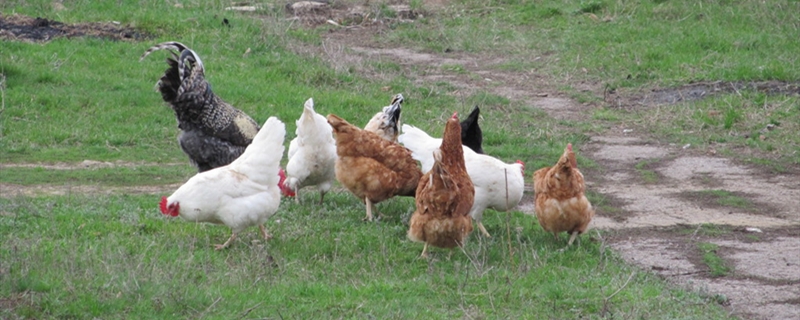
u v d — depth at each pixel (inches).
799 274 300.5
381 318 248.7
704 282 292.5
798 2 793.6
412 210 369.4
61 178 408.5
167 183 408.8
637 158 477.7
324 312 253.4
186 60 399.2
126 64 612.1
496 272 290.4
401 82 624.4
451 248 306.7
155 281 263.9
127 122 507.8
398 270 296.0
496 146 490.9
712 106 565.3
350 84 616.7
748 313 265.3
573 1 853.2
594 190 414.6
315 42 737.6
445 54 735.7
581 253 312.8
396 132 393.4
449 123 299.6
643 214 376.2
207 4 818.8
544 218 321.4
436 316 252.1
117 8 772.0
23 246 287.3
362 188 350.0
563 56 710.5
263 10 823.7
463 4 879.1
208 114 388.8
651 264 310.5
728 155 482.3
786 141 502.6
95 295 253.6
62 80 561.6
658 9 805.9
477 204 334.3
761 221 366.9
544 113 571.8
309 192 409.1
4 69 555.2
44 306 245.1
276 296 263.4
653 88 622.5
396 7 868.6
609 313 256.5
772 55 673.0
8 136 469.1
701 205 390.9
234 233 315.9
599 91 626.5
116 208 351.6
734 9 792.9
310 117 361.4
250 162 313.1
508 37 775.1
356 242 324.2
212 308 250.8
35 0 779.4
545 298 268.7
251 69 621.6
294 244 317.7
